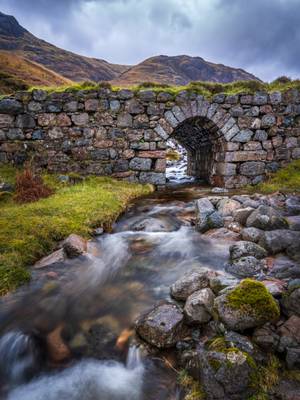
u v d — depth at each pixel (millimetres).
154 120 10977
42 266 5062
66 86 11594
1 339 3646
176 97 10930
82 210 7188
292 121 11953
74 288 4691
